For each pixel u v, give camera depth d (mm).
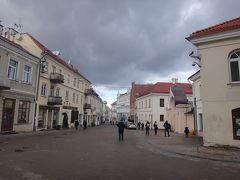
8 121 26109
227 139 15695
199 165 10797
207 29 17562
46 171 8734
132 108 79250
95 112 76750
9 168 9008
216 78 16547
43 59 34031
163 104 53312
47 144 17500
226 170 9797
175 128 38281
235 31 15852
